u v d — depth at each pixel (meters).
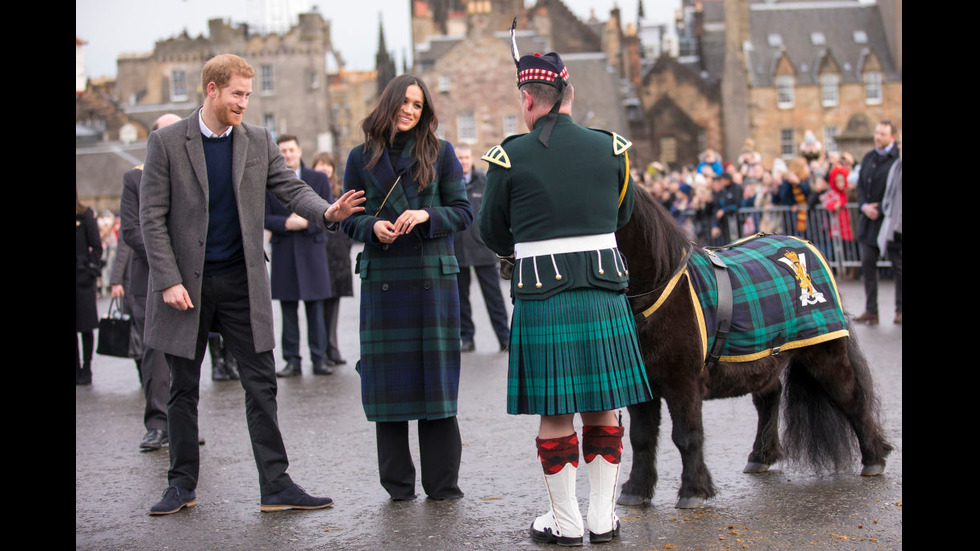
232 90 4.94
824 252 16.23
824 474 5.41
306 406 7.95
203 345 5.15
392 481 5.19
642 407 4.89
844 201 15.75
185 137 5.02
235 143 5.06
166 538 4.70
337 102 80.31
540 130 4.34
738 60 58.66
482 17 56.75
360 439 6.68
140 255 7.00
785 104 58.09
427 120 5.16
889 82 57.44
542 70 4.39
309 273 9.51
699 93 59.09
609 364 4.24
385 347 5.12
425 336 5.11
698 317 4.70
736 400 7.40
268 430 5.10
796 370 5.34
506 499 5.15
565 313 4.22
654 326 4.62
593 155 4.30
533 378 4.25
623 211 4.45
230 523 4.90
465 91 56.75
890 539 4.31
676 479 5.37
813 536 4.38
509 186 4.32
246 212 5.06
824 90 57.84
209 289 5.05
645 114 59.56
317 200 5.09
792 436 5.34
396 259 5.12
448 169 5.21
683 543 4.34
